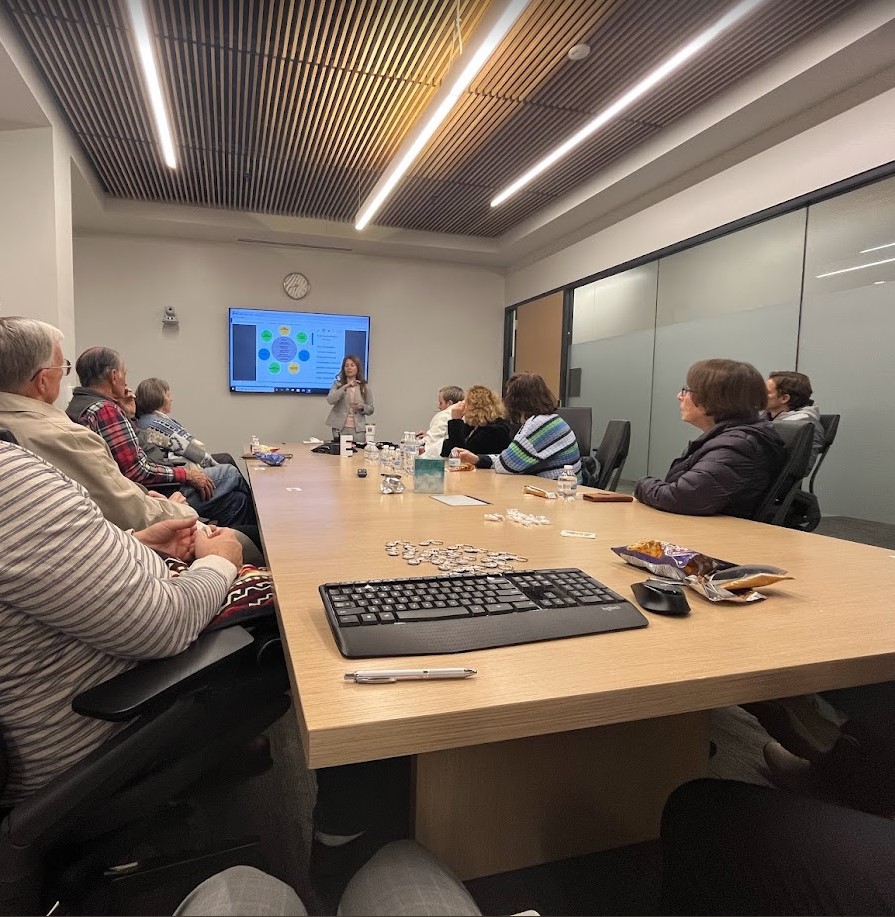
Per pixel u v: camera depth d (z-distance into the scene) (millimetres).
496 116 3865
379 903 461
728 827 649
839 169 3281
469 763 937
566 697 558
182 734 781
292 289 6398
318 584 893
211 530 1291
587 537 1279
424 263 6898
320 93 3602
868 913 530
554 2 2768
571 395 6059
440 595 783
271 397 6426
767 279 3807
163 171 4793
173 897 1011
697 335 4395
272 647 955
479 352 7215
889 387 3072
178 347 6086
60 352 1601
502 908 984
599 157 4441
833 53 2869
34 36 2988
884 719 1005
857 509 3234
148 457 2947
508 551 1129
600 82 3457
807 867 582
